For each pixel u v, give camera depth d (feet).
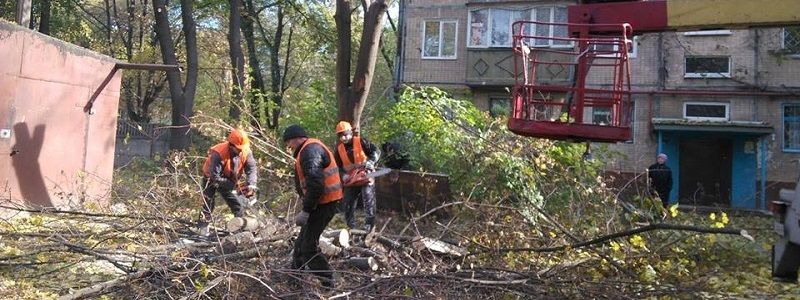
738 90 58.13
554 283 18.52
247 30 80.33
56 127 32.22
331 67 84.89
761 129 56.29
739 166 59.00
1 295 16.30
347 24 38.88
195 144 53.78
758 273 22.47
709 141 60.13
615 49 25.67
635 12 21.74
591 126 20.65
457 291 17.87
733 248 24.00
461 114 35.96
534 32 61.00
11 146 29.22
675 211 23.21
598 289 18.43
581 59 21.50
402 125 37.96
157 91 92.73
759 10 20.59
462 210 25.99
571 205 27.30
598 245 21.44
